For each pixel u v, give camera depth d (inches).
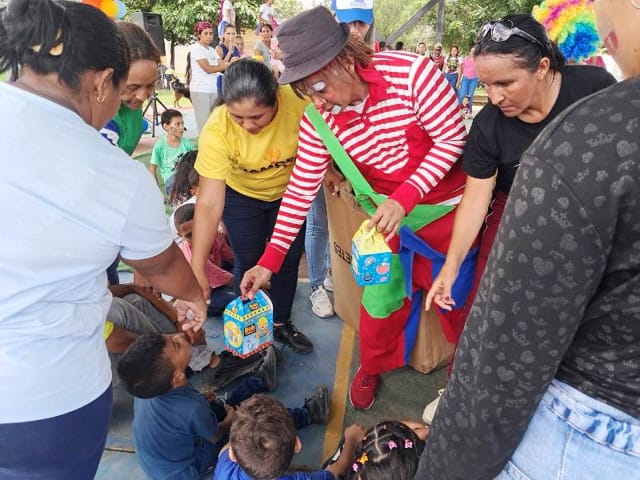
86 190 39.6
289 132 77.4
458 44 684.1
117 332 78.4
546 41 51.2
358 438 73.0
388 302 74.6
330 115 64.2
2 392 41.4
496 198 65.1
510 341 25.5
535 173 23.0
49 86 39.5
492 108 58.1
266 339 72.8
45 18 37.1
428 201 69.5
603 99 21.9
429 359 86.5
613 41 24.4
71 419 45.7
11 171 36.7
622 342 24.5
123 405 86.6
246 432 58.4
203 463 72.9
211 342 103.3
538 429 29.0
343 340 104.0
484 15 642.8
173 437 67.4
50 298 41.8
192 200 109.8
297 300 118.0
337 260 95.3
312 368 95.9
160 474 70.2
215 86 241.3
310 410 82.5
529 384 26.1
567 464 27.7
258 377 89.4
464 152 61.7
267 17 277.4
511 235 24.2
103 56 40.2
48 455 45.3
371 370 82.0
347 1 92.8
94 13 40.2
